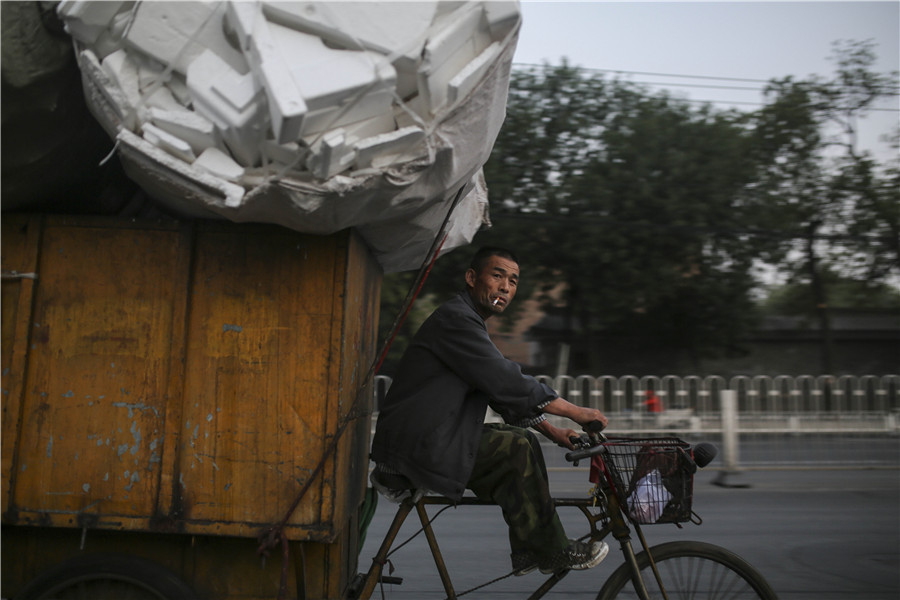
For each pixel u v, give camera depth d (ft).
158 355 7.54
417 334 8.67
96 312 7.57
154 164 6.66
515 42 6.96
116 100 6.59
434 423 8.11
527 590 12.82
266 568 7.72
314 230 7.11
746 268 55.83
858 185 55.77
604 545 8.19
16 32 6.56
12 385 7.48
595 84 49.44
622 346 62.59
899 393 35.68
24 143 7.14
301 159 6.33
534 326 63.31
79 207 8.71
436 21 6.60
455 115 6.81
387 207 7.11
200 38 6.45
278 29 6.19
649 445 8.23
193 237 7.61
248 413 7.46
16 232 7.64
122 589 7.66
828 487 24.34
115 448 7.48
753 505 21.09
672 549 8.55
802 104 54.54
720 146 50.34
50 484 7.47
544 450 27.76
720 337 58.65
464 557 14.84
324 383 7.46
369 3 6.34
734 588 8.57
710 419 34.12
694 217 49.39
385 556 8.40
